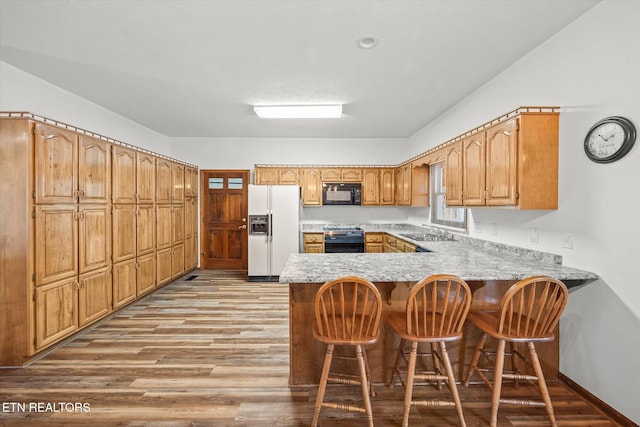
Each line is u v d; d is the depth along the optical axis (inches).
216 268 231.9
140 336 115.9
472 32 87.5
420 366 86.9
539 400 79.1
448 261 95.6
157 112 166.1
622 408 69.6
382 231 211.8
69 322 107.0
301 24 84.5
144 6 77.0
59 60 106.5
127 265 140.3
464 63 106.4
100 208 122.3
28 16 81.2
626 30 67.9
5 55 103.2
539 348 87.7
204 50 99.0
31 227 93.4
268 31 88.0
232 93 136.4
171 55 102.5
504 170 90.4
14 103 112.7
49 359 98.7
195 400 79.2
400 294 85.9
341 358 78.9
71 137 107.5
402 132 211.3
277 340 113.1
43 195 96.7
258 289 179.5
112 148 129.6
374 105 151.9
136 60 106.3
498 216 116.1
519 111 85.2
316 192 220.5
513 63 106.3
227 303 154.2
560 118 85.4
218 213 231.0
